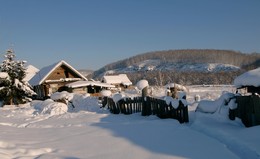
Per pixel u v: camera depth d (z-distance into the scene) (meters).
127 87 69.94
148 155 7.82
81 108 24.81
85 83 42.81
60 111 21.34
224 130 10.26
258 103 10.27
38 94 47.69
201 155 7.63
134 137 10.09
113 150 8.52
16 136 11.45
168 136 10.00
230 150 8.34
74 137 10.74
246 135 9.16
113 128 12.12
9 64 34.81
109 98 20.89
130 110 18.16
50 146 9.39
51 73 45.03
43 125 14.99
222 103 12.60
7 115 22.83
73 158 7.86
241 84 14.11
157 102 15.32
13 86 34.19
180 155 7.68
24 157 7.93
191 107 18.12
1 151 8.34
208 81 92.62
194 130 11.16
